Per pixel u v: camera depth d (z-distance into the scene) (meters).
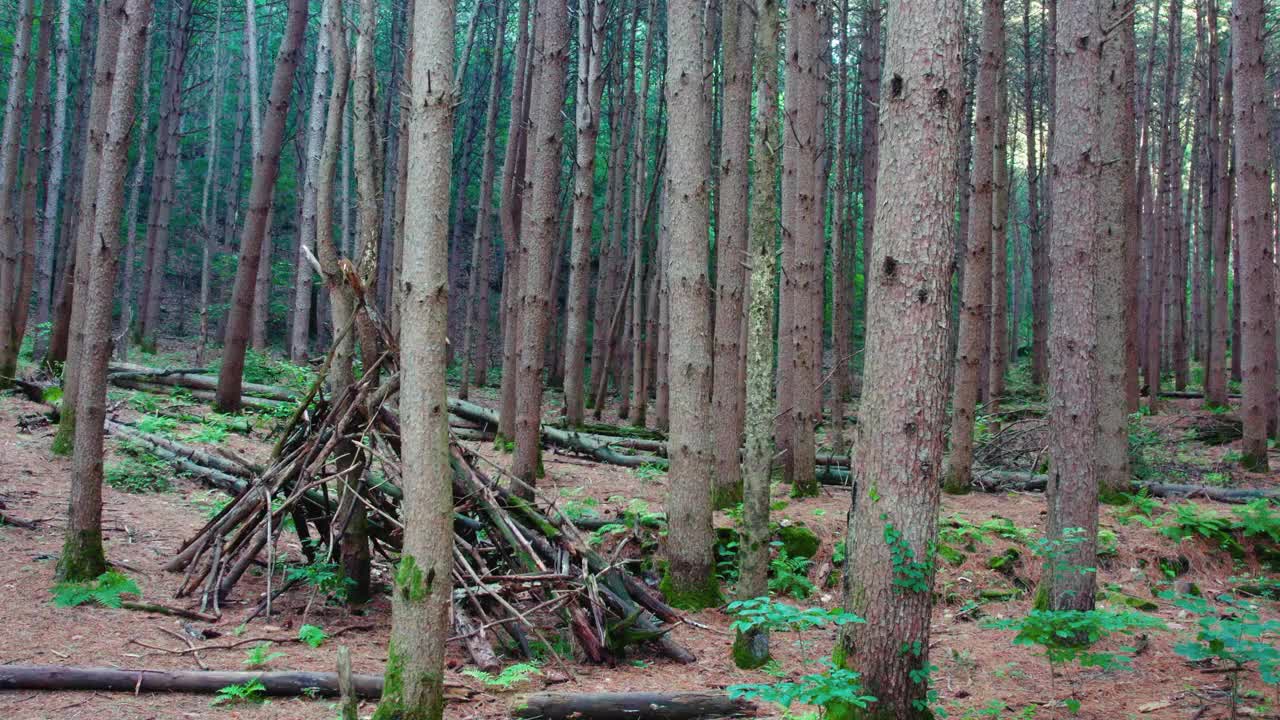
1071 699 5.41
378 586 7.32
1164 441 15.13
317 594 7.00
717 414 9.82
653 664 6.32
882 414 4.71
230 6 31.72
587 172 13.73
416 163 4.16
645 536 8.93
